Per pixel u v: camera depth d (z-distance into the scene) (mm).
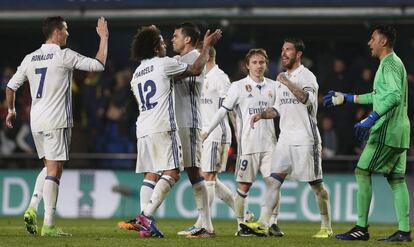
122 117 69688
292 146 40156
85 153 69125
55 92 39375
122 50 74500
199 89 39719
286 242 36719
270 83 42906
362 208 38781
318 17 65188
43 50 39719
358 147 66562
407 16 64250
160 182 37812
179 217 63531
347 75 68250
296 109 40062
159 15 66125
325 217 41219
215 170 44469
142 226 37781
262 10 65562
